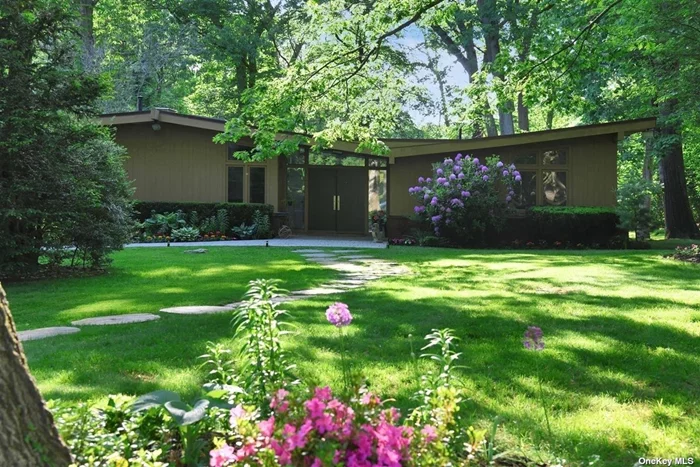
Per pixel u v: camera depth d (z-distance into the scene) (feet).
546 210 57.06
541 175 60.54
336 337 16.03
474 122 39.47
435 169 59.31
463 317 18.79
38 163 29.99
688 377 12.73
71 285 28.32
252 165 64.44
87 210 32.91
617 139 59.77
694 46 44.86
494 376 12.75
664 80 52.19
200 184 63.93
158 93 99.25
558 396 11.52
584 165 60.39
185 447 7.50
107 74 31.30
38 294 25.54
